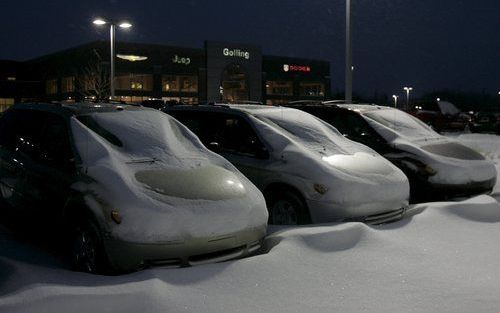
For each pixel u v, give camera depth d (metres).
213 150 7.29
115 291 4.14
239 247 5.37
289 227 6.34
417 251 5.79
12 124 6.87
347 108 9.77
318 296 4.50
